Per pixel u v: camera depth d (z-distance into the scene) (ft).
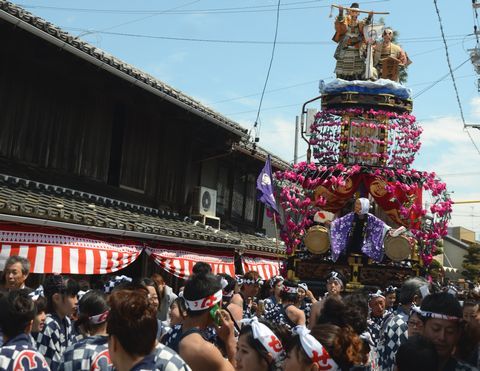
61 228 28.60
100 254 30.19
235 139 49.49
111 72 34.65
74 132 36.88
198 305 13.37
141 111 42.93
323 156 44.70
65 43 31.27
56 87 35.35
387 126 43.45
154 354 9.82
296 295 23.91
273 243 59.93
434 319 12.92
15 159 32.76
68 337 17.15
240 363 12.26
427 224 43.70
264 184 42.45
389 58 47.67
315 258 42.63
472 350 13.93
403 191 40.88
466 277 122.62
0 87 31.73
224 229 55.67
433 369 10.80
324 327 11.35
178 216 44.75
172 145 46.93
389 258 41.65
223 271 42.86
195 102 46.26
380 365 16.97
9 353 12.16
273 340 12.09
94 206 33.65
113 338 9.74
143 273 40.96
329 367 10.69
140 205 42.60
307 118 52.65
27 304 12.82
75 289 17.13
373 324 21.86
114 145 40.73
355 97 44.06
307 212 41.55
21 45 32.07
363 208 40.63
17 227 26.55
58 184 35.37
